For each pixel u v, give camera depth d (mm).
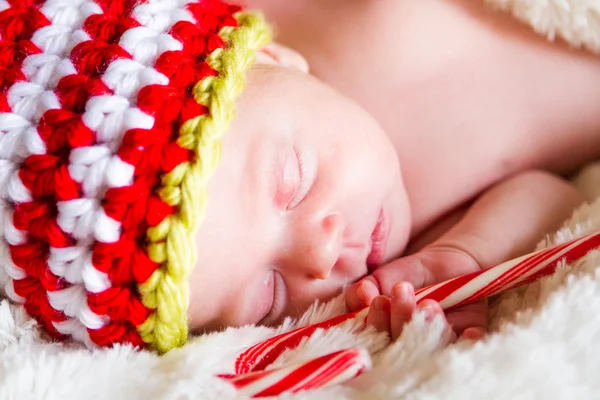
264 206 282
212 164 256
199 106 261
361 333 267
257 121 290
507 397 234
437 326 255
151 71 262
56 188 250
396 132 355
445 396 234
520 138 351
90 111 254
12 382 245
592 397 239
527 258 276
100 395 248
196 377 249
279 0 364
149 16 276
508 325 251
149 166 251
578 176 363
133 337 264
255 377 248
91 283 253
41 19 273
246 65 281
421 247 355
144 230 252
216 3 299
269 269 294
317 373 244
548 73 344
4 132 259
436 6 341
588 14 327
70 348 270
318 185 296
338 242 293
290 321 291
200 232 272
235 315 289
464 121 350
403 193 335
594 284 257
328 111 305
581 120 349
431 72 348
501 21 339
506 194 336
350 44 352
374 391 243
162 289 254
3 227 260
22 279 266
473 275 279
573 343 245
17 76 265
